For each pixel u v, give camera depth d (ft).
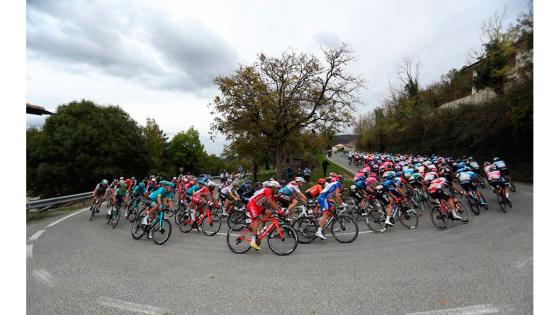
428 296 11.48
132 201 33.04
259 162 79.20
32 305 11.41
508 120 53.67
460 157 78.48
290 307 11.02
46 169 82.17
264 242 21.99
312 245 20.67
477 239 19.29
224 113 55.72
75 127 89.56
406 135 118.93
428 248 17.98
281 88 53.42
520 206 29.40
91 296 12.26
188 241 22.82
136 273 15.10
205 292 12.57
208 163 205.16
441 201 23.44
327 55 53.31
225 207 30.09
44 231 25.91
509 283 12.25
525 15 50.65
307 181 59.62
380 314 10.29
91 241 22.33
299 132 63.57
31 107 49.93
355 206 27.68
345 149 320.29
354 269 14.96
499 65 68.33
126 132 100.48
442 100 123.03
